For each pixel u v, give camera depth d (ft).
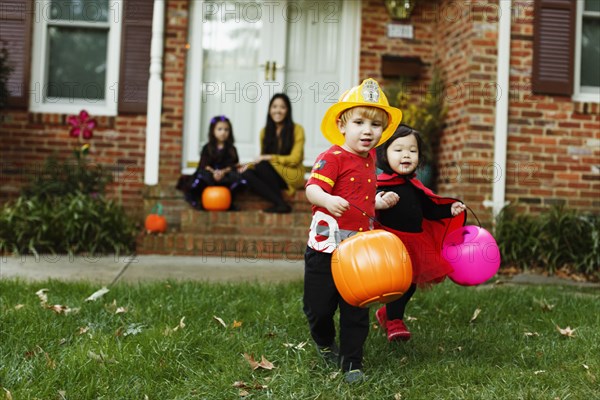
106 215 21.26
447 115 24.18
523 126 22.88
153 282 15.17
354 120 9.73
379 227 11.39
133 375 9.21
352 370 9.46
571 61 22.99
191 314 12.40
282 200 22.38
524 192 22.81
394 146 11.39
